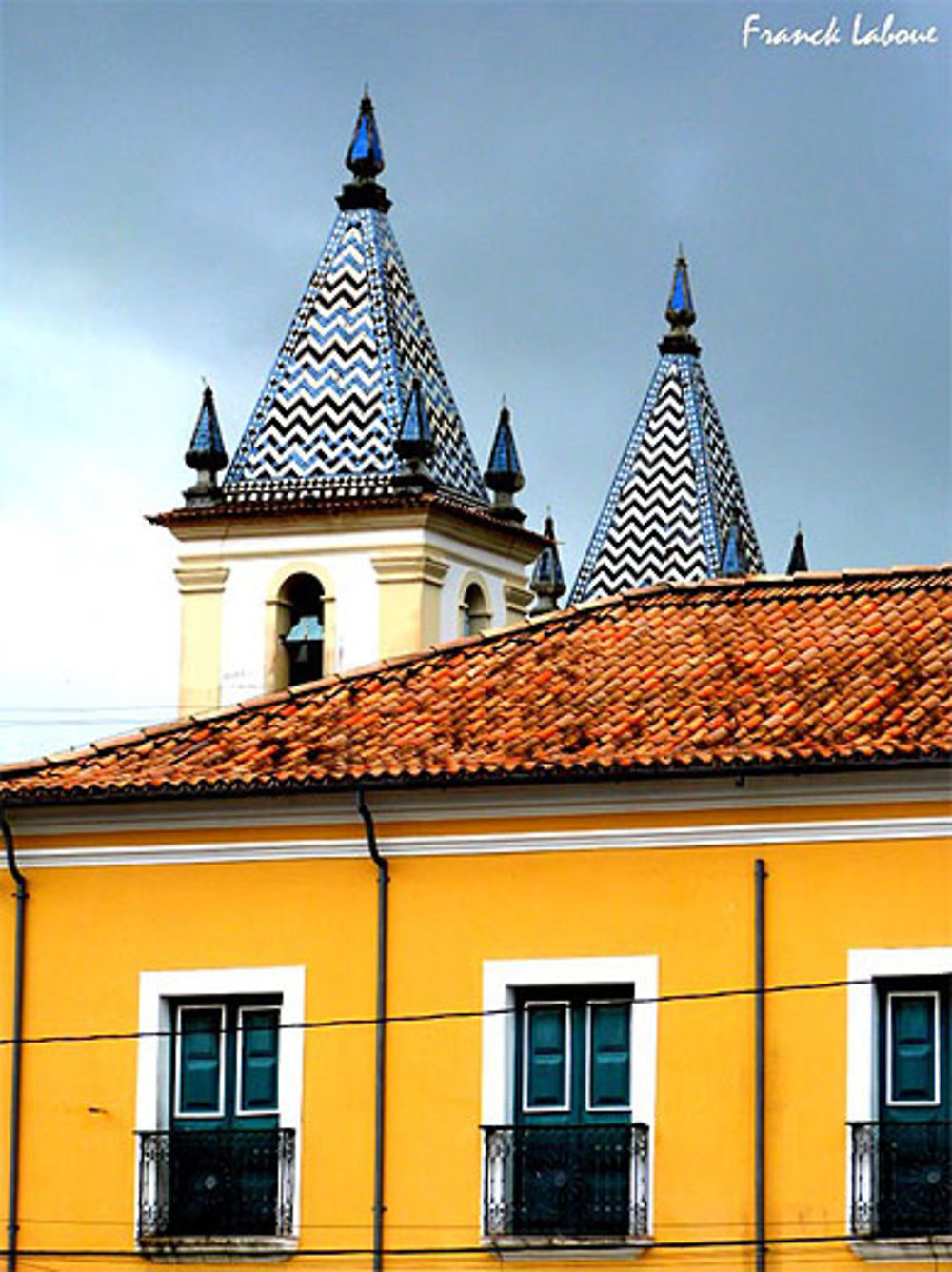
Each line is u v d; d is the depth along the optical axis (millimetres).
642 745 40469
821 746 39625
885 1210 39188
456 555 75000
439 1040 40781
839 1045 39562
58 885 42156
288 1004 41281
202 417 75188
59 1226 41656
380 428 73938
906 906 39531
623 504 79250
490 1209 40281
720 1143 39781
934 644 42312
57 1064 41906
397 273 75438
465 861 40906
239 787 40969
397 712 42719
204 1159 41375
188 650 74750
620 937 40281
